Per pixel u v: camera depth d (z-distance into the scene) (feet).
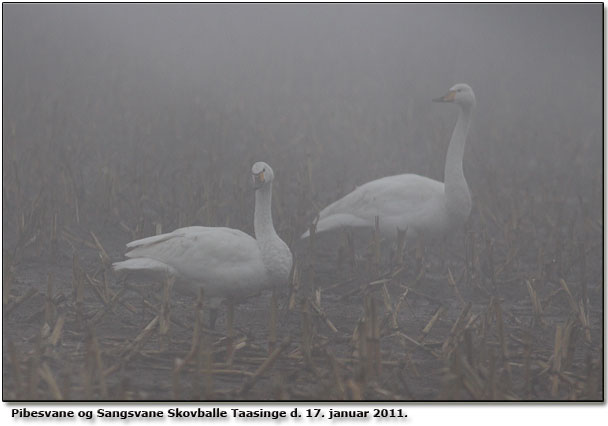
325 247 98.43
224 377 57.21
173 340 63.98
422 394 56.65
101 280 79.05
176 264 66.80
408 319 75.72
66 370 52.42
